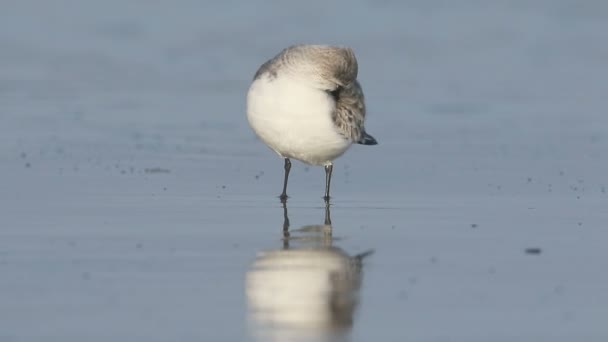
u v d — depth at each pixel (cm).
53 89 2395
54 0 3316
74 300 1017
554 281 1098
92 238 1255
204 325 956
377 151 1898
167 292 1048
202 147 1906
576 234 1309
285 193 1545
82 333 933
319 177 1691
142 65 2689
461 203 1501
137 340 918
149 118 2144
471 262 1172
